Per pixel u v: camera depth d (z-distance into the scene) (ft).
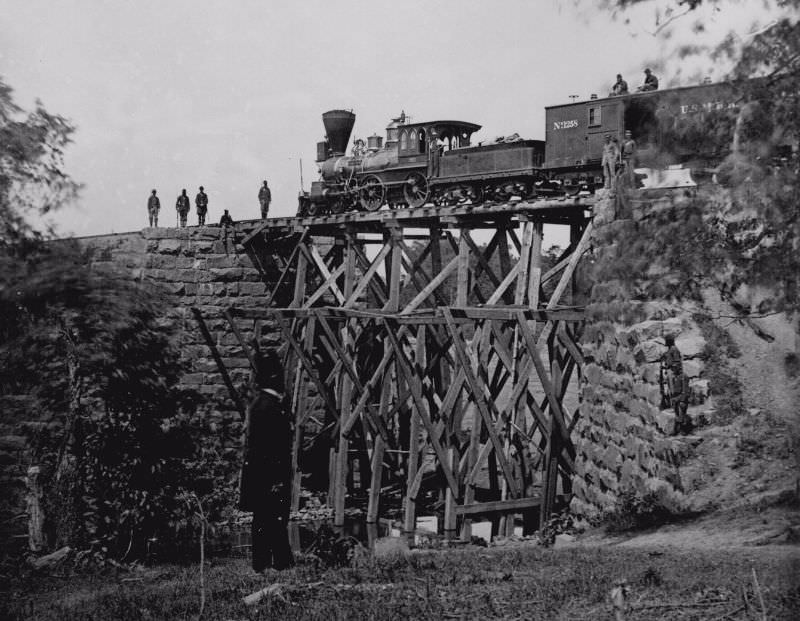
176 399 80.28
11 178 55.57
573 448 68.54
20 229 58.29
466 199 82.02
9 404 65.92
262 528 32.86
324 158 102.17
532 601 27.81
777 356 47.42
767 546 34.76
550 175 74.13
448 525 69.92
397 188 90.12
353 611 26.63
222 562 54.75
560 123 72.64
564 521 63.67
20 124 55.67
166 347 76.02
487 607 27.02
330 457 86.99
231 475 91.66
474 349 71.67
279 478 32.27
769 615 23.94
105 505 62.95
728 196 31.60
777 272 30.68
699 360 48.03
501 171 77.36
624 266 34.53
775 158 29.73
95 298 66.49
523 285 70.90
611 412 56.34
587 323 61.67
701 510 43.65
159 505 68.74
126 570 51.16
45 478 61.16
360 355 95.35
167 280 97.35
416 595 29.12
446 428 73.00
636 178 60.75
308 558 36.19
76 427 64.49
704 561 32.32
